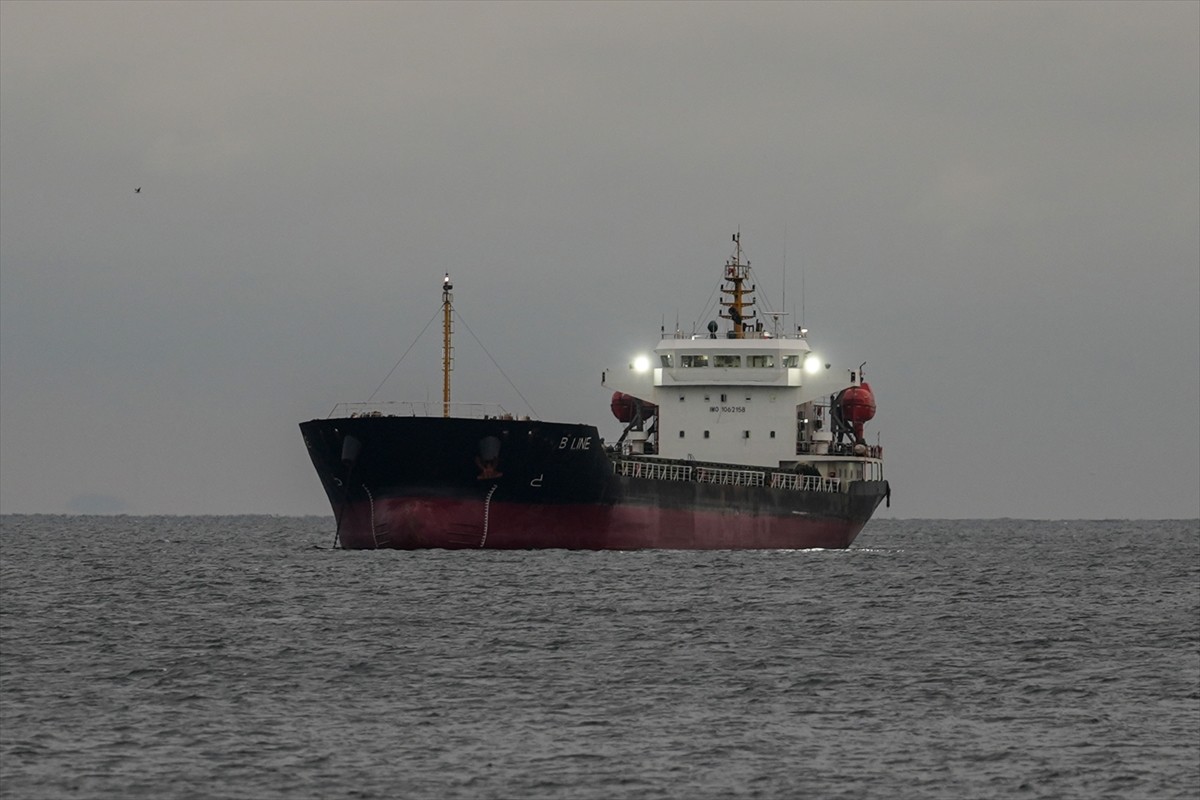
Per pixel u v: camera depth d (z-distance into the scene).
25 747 152.62
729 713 171.38
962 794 140.62
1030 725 166.38
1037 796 140.00
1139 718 170.12
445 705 174.38
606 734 161.00
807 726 165.38
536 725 164.75
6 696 176.88
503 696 179.62
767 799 138.75
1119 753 154.25
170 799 136.88
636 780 144.00
